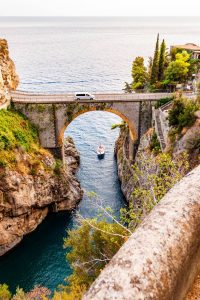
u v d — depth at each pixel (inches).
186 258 154.6
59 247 1556.3
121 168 2117.4
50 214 1824.6
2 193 1515.7
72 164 2245.3
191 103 1446.9
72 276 868.0
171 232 152.0
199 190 187.8
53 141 1929.1
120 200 1875.0
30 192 1635.1
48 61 6860.2
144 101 1881.2
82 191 1966.0
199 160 1176.8
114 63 6727.4
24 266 1443.2
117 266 130.8
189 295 178.1
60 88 4377.5
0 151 1556.3
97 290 119.7
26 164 1673.2
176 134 1429.6
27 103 1854.1
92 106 1865.2
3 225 1524.4
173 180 692.1
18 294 925.8
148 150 1726.1
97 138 2878.9
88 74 5428.2
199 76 2388.0
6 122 1701.5
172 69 2375.7
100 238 866.8
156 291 123.5
